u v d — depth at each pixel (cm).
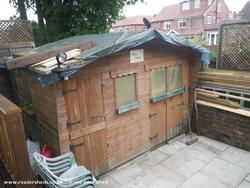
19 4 1117
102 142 455
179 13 3512
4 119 292
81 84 401
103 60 417
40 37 1088
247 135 532
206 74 586
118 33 527
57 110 385
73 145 416
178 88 586
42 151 448
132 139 509
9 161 333
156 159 525
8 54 776
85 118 420
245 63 619
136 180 455
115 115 463
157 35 452
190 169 484
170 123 592
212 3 3216
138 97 494
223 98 573
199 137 623
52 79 353
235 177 453
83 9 999
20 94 600
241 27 614
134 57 464
